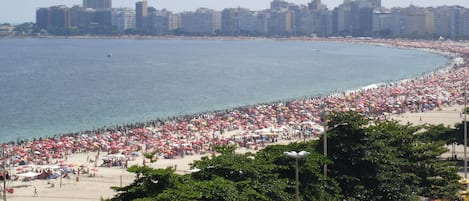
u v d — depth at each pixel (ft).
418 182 264.31
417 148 273.75
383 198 246.88
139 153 485.97
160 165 436.35
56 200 347.15
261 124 609.83
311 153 232.53
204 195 190.29
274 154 233.96
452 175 277.44
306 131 562.66
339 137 248.73
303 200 219.82
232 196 193.06
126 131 574.15
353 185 241.96
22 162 449.89
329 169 244.01
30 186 382.22
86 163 452.76
